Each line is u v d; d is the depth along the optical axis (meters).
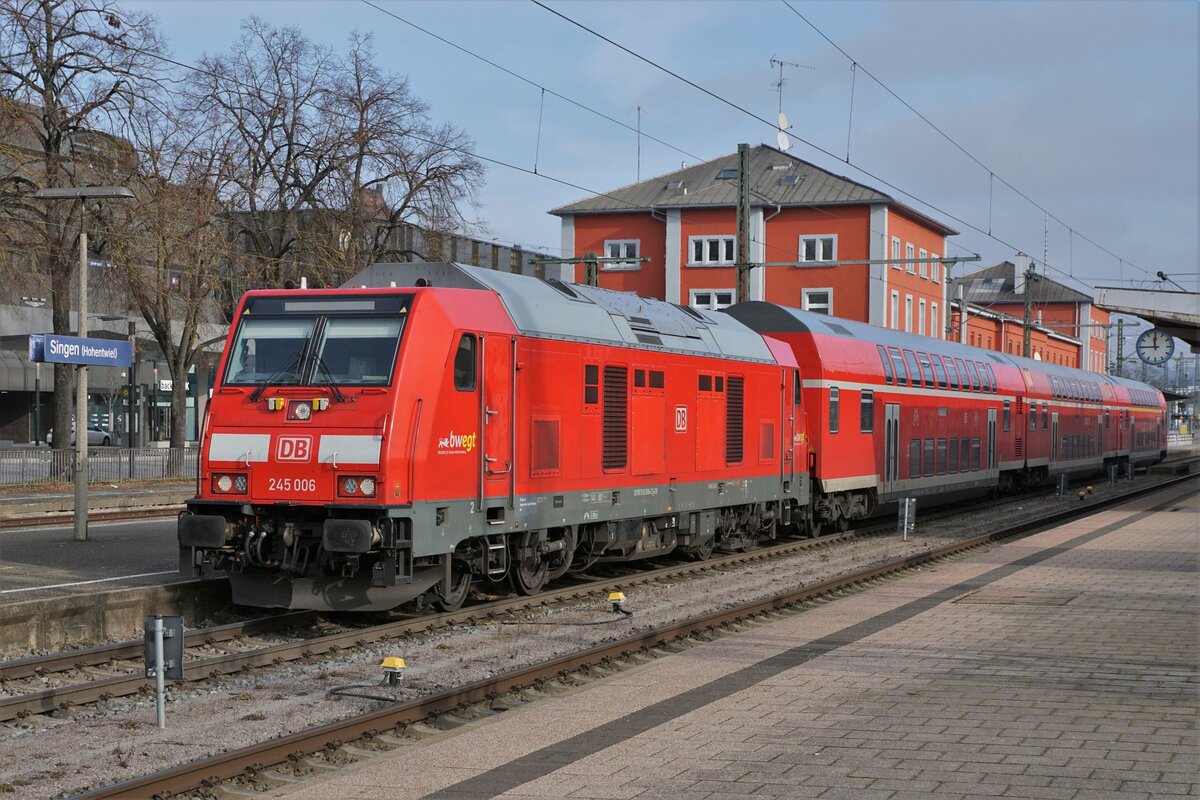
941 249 74.06
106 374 58.88
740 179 32.53
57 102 33.97
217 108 40.03
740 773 7.61
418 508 13.31
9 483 32.59
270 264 39.34
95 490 33.59
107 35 34.25
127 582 15.96
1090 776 7.45
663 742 8.44
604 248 66.75
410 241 47.25
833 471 24.72
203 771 7.70
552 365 15.70
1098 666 11.05
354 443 13.22
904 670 10.96
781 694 9.99
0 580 16.11
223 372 14.09
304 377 13.68
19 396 64.69
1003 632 13.01
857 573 18.16
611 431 17.11
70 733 9.15
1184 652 11.74
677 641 13.12
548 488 15.65
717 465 20.14
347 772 7.93
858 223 63.69
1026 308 59.34
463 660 12.23
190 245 34.78
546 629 14.09
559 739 8.64
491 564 15.16
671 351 18.73
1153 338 38.09
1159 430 62.97
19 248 32.38
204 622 14.57
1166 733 8.54
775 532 23.91
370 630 13.20
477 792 7.35
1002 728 8.70
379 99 41.59
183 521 13.68
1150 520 28.81
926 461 30.06
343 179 41.09
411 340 13.50
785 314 24.67
